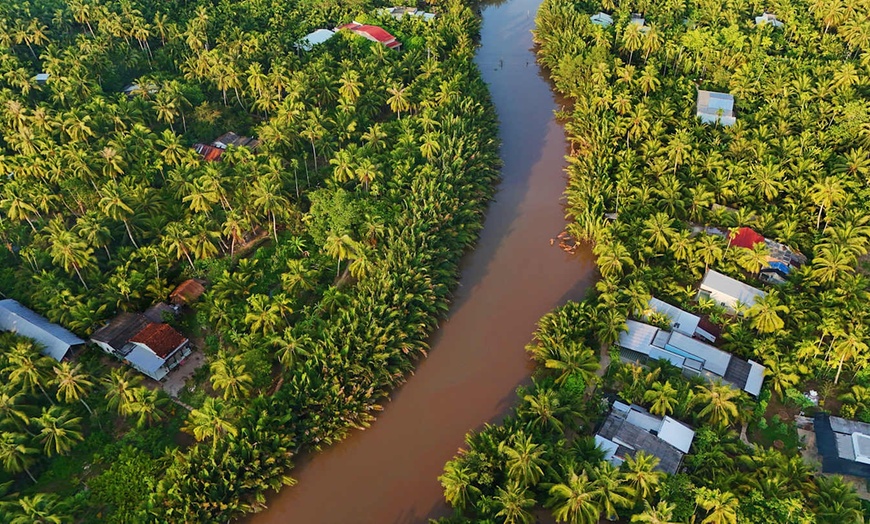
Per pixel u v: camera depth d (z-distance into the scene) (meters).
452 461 73.88
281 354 85.69
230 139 126.75
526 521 66.56
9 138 113.56
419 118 123.44
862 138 112.19
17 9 150.88
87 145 113.19
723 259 96.94
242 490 72.56
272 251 105.19
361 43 151.88
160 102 123.50
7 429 73.88
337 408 80.38
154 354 86.06
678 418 78.06
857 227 97.81
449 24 162.62
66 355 86.94
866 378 80.31
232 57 135.75
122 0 155.88
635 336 87.19
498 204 120.31
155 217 103.81
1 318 88.75
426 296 93.94
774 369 81.31
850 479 71.94
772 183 104.44
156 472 74.56
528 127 141.38
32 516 65.38
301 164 117.25
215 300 92.38
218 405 75.06
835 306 87.06
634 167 113.38
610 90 126.94
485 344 93.88
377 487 77.06
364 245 96.12
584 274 105.12
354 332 85.62
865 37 139.00
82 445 77.75
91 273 94.31
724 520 63.97
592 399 80.75
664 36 148.88
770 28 150.50
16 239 100.00
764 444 76.62
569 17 161.75
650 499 67.88
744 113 126.56
